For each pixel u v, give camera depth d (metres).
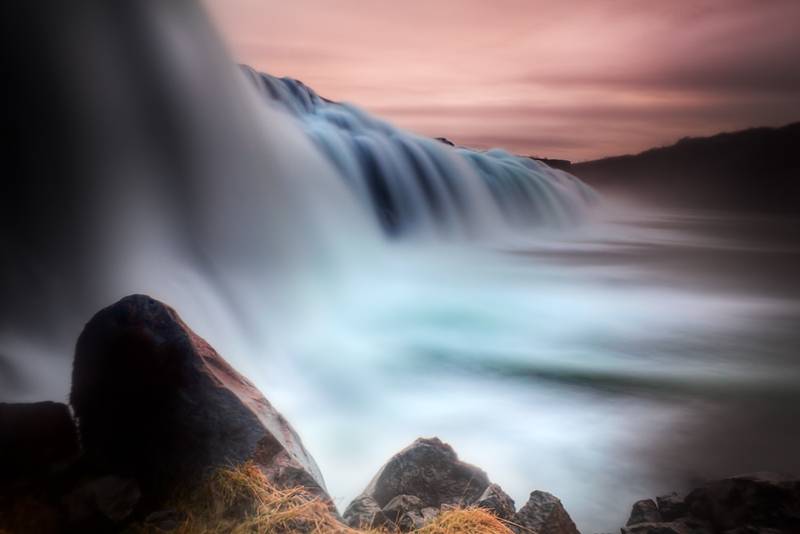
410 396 12.59
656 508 7.69
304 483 5.36
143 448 5.56
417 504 6.30
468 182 37.12
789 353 17.05
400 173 33.03
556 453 10.27
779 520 6.64
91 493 5.13
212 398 5.61
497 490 6.48
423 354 15.61
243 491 5.18
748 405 12.79
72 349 13.17
